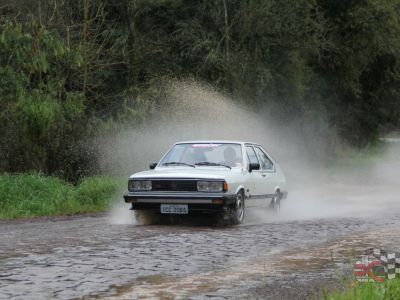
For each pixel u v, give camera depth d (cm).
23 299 714
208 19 3500
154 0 3394
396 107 5416
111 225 1416
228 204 1359
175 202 1361
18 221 1539
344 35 4594
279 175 1698
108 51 3234
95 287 774
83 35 2928
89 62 2892
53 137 2311
